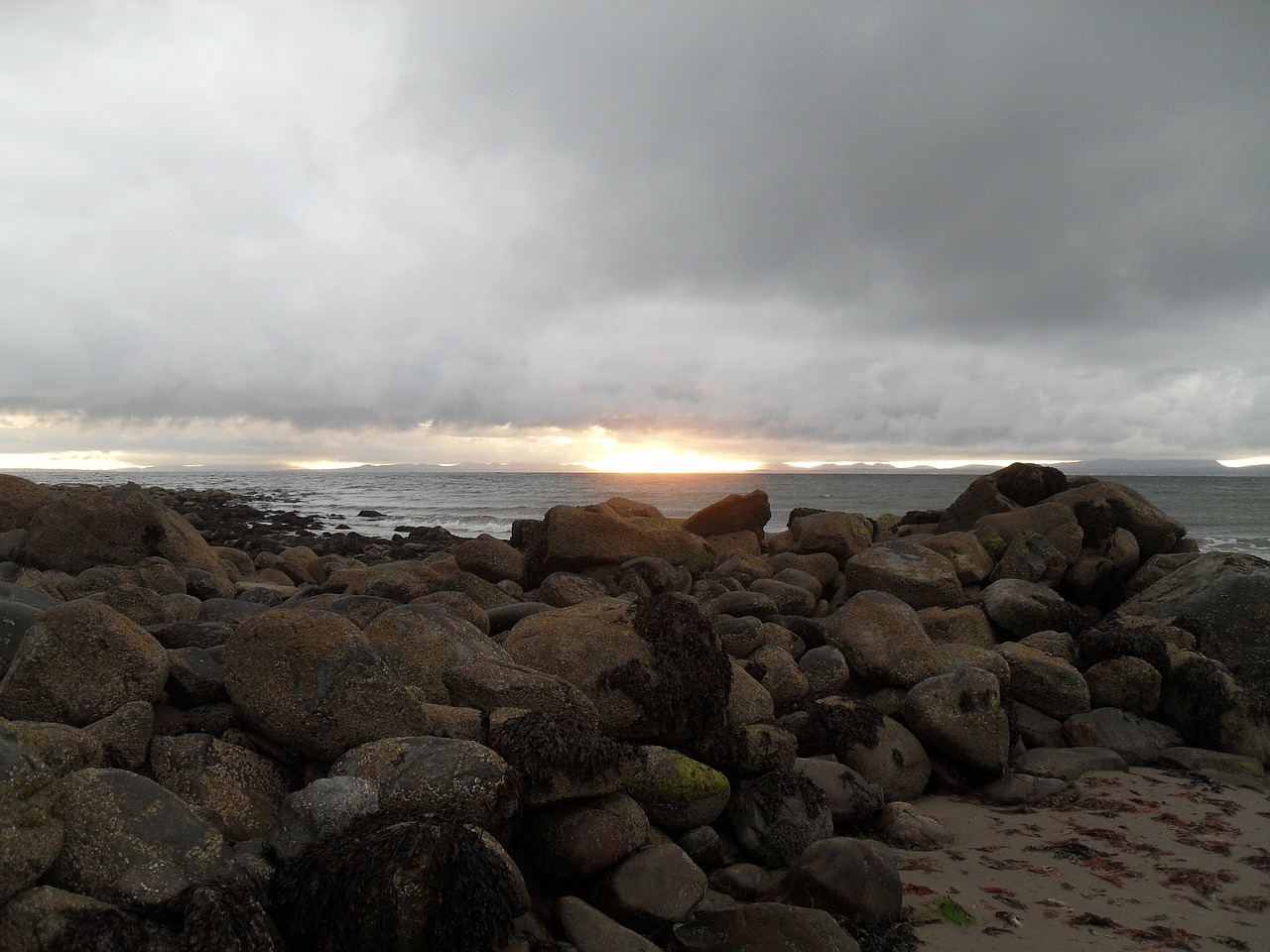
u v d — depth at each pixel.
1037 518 16.12
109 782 4.69
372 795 5.05
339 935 4.36
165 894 4.24
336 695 5.84
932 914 5.90
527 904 5.04
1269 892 6.32
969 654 10.11
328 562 19.06
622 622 7.99
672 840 6.51
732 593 11.90
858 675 9.91
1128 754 9.54
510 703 6.78
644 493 80.81
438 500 72.81
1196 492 83.06
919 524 20.75
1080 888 6.35
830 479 132.50
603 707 7.32
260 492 88.25
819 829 6.84
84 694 6.03
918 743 8.67
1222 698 9.84
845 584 14.49
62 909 4.06
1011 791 8.33
